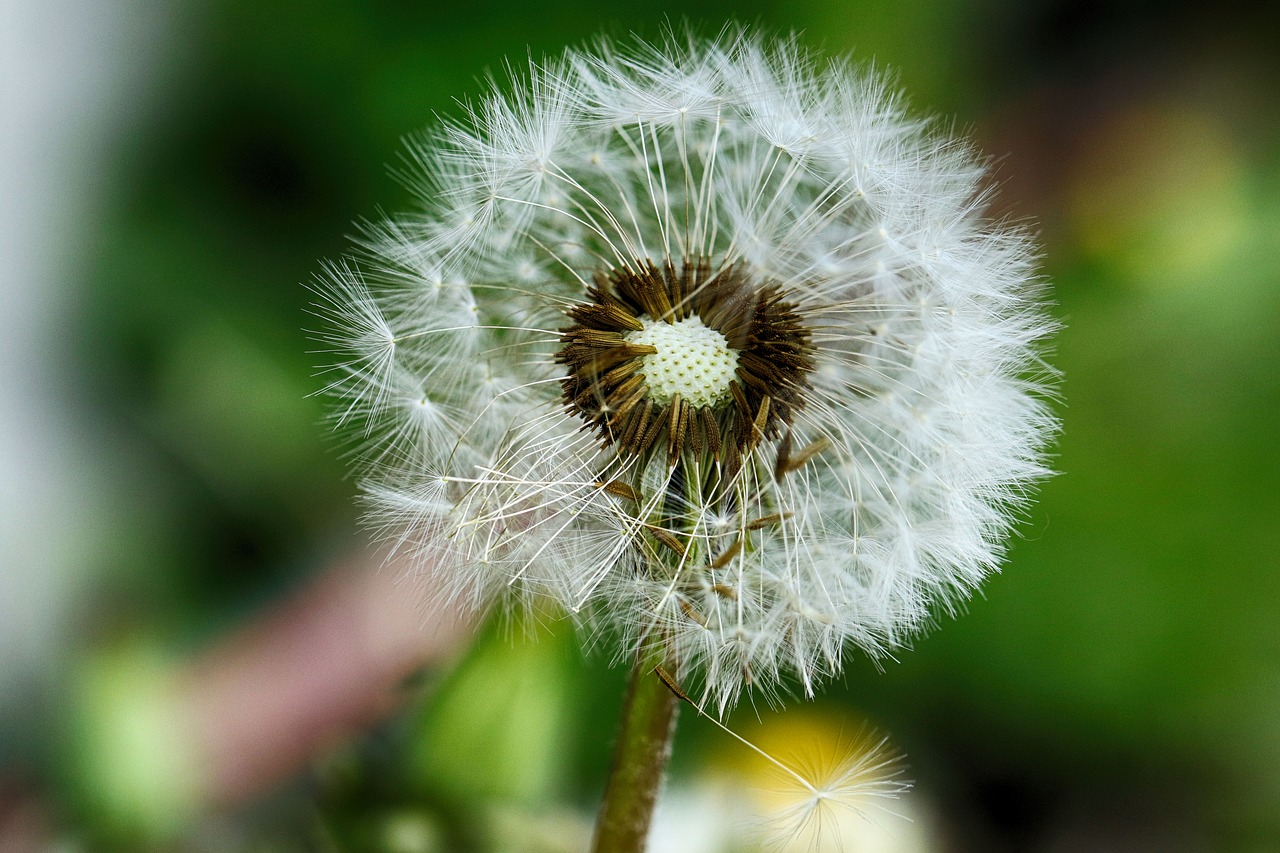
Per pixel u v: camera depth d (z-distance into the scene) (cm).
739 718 24
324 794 22
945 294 21
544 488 21
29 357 25
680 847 22
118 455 25
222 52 26
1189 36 28
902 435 21
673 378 21
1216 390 26
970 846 24
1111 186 27
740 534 21
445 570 21
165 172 26
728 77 22
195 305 25
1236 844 24
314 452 25
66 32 26
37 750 23
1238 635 25
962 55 27
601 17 26
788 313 21
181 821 22
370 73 26
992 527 21
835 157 21
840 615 21
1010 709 24
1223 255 26
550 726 22
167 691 22
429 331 21
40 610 24
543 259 22
